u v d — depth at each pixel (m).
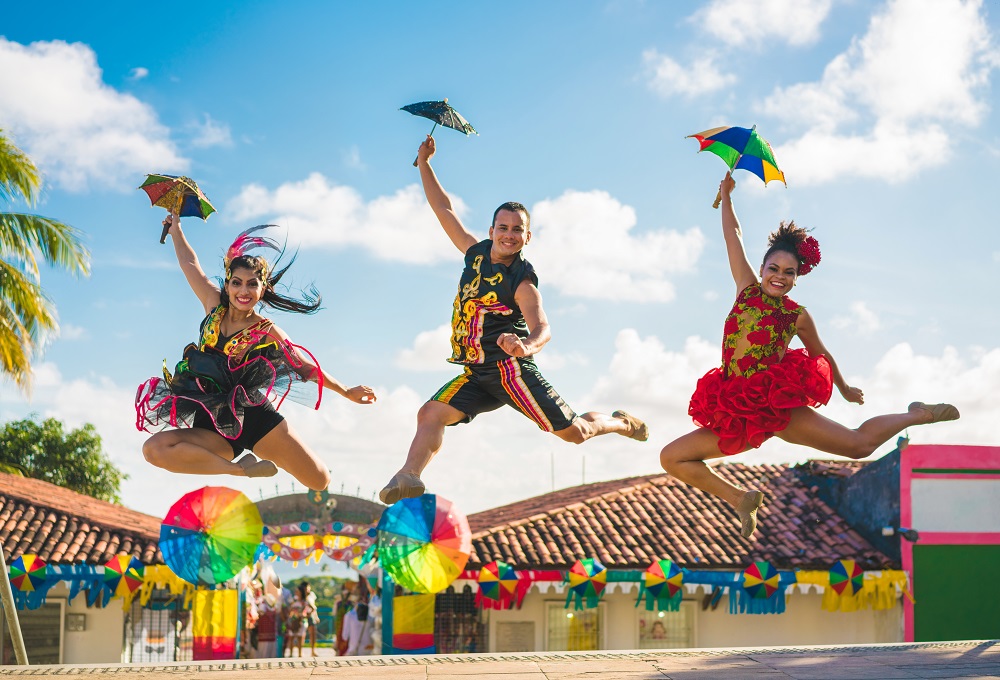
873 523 18.22
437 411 6.17
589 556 17.23
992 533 17.81
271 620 19.83
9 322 18.64
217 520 12.30
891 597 17.16
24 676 6.04
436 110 6.69
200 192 6.87
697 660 6.54
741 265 6.38
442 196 6.74
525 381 6.11
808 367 6.12
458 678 5.90
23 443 33.94
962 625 17.50
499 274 6.19
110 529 18.44
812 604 18.03
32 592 16.58
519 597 16.77
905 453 17.77
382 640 17.19
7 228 18.25
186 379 6.13
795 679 5.90
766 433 6.12
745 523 6.21
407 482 5.73
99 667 6.26
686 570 17.02
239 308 6.24
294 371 6.37
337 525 17.62
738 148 6.40
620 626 17.66
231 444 6.20
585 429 6.27
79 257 18.67
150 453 5.89
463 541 13.37
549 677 5.90
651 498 20.17
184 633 17.86
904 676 5.99
